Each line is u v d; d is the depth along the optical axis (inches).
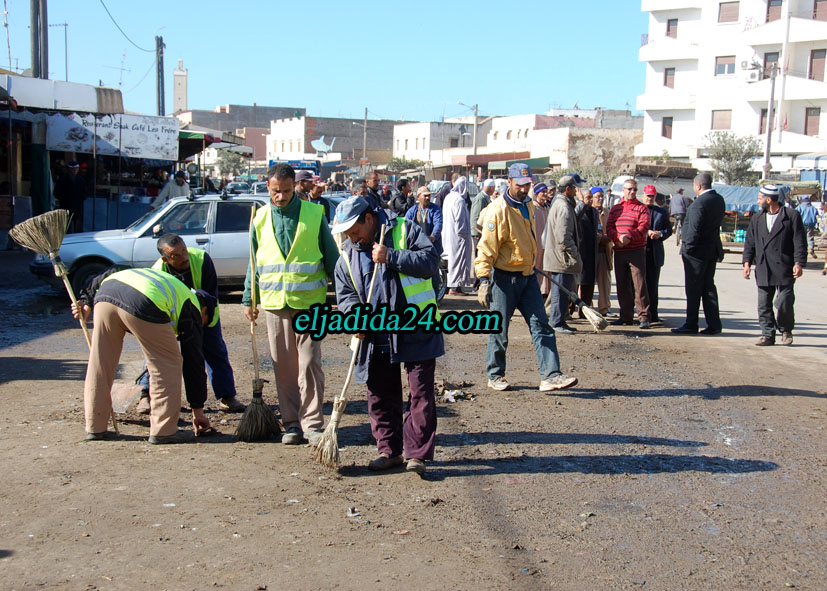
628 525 175.2
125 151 787.4
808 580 150.5
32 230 228.8
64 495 185.3
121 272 225.5
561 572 151.9
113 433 235.3
